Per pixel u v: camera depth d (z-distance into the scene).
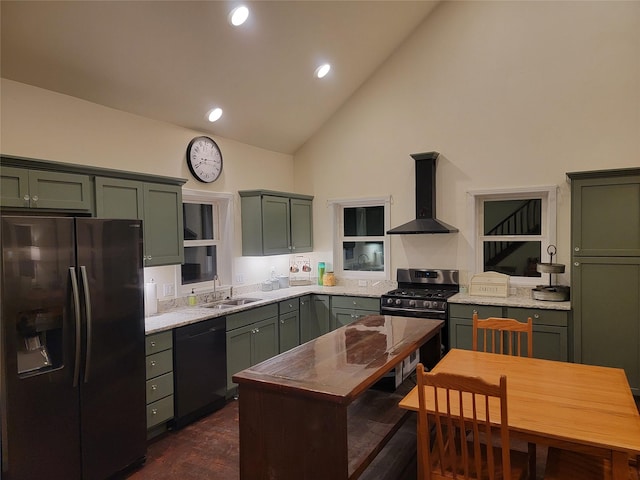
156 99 3.80
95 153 3.49
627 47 4.06
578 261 3.85
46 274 2.42
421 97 5.04
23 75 2.98
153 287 3.77
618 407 2.02
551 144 4.39
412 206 5.15
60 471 2.49
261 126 5.01
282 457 1.98
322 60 4.52
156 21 3.12
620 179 3.68
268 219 4.93
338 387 1.90
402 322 3.25
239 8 3.40
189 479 2.82
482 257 4.85
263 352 4.45
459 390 1.88
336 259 5.73
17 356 2.31
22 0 2.54
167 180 3.63
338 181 5.62
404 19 4.72
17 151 3.00
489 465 1.85
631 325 3.70
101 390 2.71
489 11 4.65
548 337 3.95
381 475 2.71
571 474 2.03
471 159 4.78
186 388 3.53
